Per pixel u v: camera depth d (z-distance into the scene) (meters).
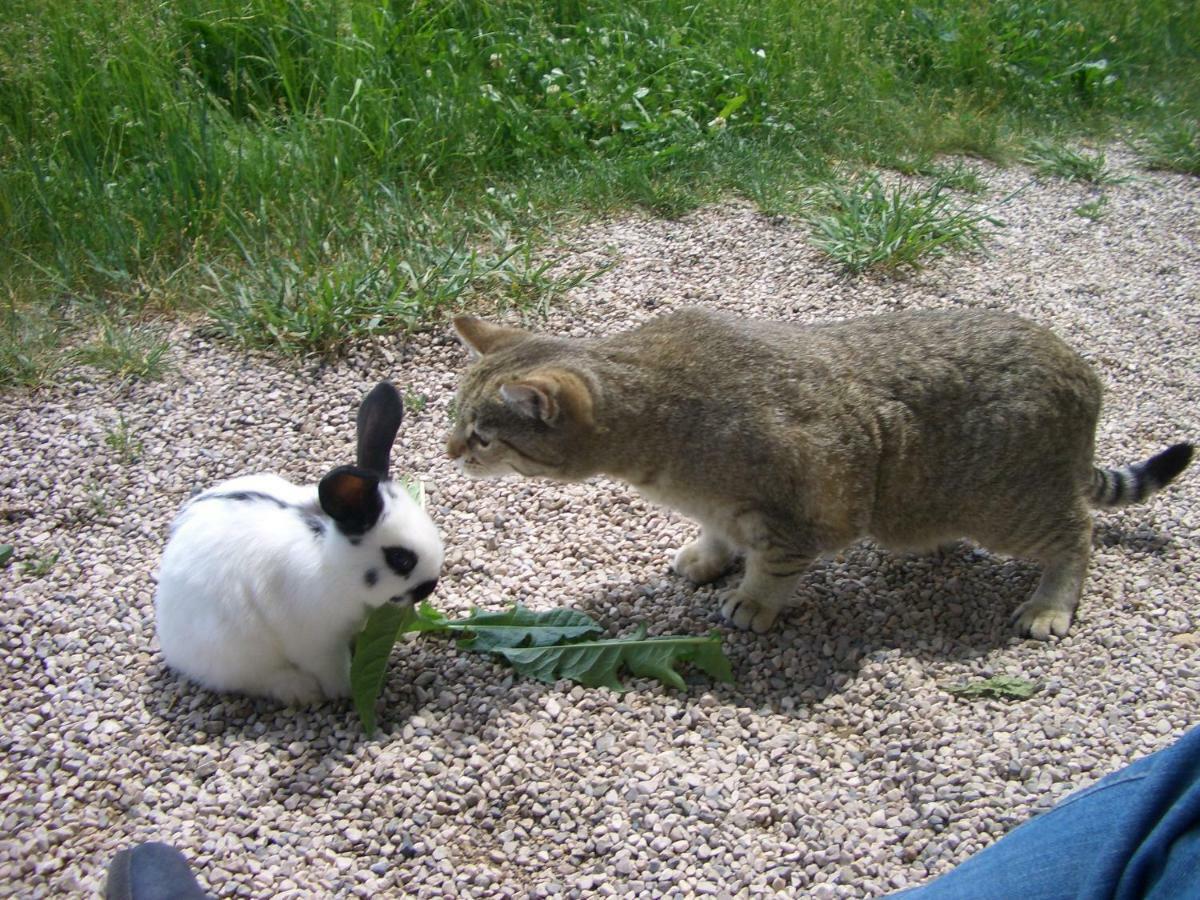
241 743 0.82
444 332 1.24
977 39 2.10
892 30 2.09
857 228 1.45
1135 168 1.92
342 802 0.79
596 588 0.98
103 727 0.83
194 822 0.77
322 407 1.14
